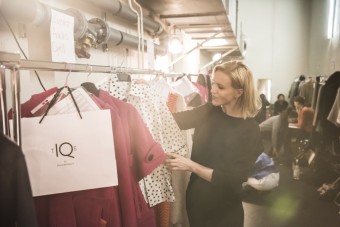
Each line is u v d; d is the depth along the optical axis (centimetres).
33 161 81
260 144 144
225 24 320
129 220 95
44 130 82
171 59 341
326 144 404
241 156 138
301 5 888
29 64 74
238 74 137
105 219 92
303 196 369
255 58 916
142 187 127
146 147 102
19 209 58
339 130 377
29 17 94
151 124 134
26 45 118
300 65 905
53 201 88
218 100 142
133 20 204
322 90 393
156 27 255
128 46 194
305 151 454
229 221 145
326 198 354
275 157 531
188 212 154
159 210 164
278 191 385
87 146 85
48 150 82
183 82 200
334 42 631
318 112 401
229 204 144
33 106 89
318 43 798
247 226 293
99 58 181
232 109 146
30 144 81
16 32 112
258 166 357
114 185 87
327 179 417
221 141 141
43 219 89
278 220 305
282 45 903
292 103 780
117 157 94
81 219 91
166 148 143
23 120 80
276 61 909
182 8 246
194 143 154
